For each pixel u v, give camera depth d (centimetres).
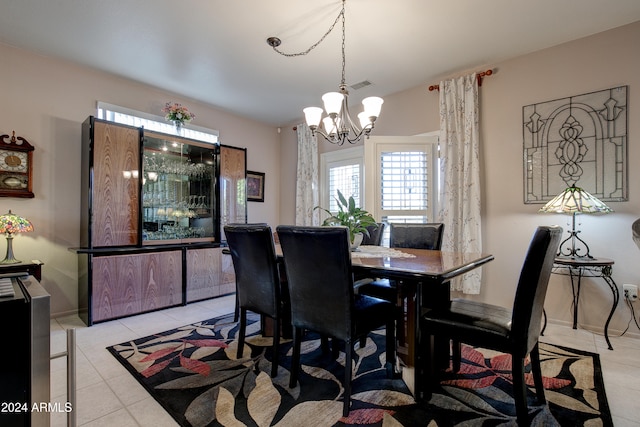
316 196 482
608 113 267
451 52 304
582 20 255
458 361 199
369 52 304
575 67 283
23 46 291
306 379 190
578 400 166
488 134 330
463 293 336
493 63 327
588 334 264
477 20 254
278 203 545
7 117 287
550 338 255
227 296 396
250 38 279
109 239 312
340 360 216
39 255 302
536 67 303
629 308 258
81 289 306
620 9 241
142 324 290
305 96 410
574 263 240
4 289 106
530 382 187
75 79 326
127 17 249
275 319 195
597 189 271
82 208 320
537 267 139
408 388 179
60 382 186
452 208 341
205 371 199
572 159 283
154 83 370
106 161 311
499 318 158
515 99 314
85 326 284
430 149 365
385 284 252
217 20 253
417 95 382
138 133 335
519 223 311
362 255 218
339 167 467
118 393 175
